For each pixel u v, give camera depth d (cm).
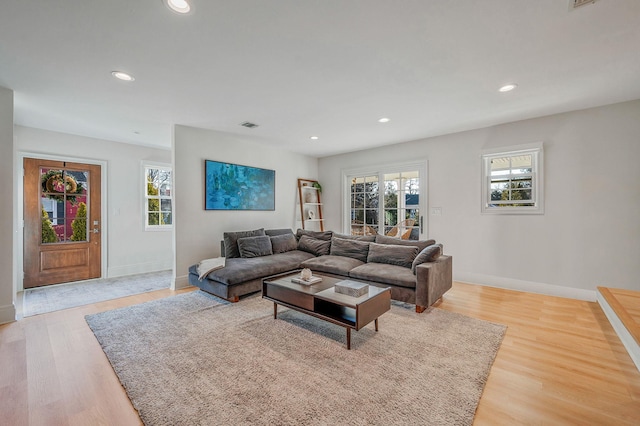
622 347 231
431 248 325
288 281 295
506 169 410
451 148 451
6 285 283
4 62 230
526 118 379
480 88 286
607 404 166
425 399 168
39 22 180
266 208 543
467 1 166
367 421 151
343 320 233
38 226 414
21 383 186
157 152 534
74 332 262
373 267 361
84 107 331
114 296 370
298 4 167
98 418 156
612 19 181
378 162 546
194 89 285
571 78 265
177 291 395
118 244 488
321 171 649
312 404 164
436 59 231
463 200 439
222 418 154
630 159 322
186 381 186
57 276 430
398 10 173
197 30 191
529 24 187
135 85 275
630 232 324
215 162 453
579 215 351
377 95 304
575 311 310
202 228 439
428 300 299
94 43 205
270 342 239
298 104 328
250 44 209
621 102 325
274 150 560
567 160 357
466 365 204
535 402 168
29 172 406
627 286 326
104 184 473
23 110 338
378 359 212
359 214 589
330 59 231
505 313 306
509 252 400
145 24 184
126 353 222
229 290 335
